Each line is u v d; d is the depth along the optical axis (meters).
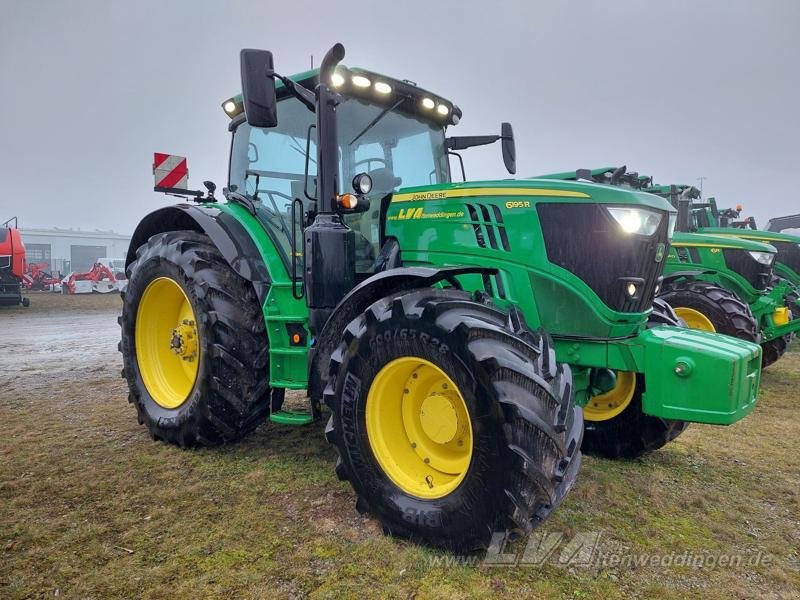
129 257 4.41
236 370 3.33
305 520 2.58
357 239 3.50
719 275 6.49
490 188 2.87
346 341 2.62
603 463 3.42
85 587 2.05
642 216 2.68
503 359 2.17
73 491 2.88
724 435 4.00
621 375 3.47
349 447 2.57
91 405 4.67
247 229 3.54
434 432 2.47
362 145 3.63
